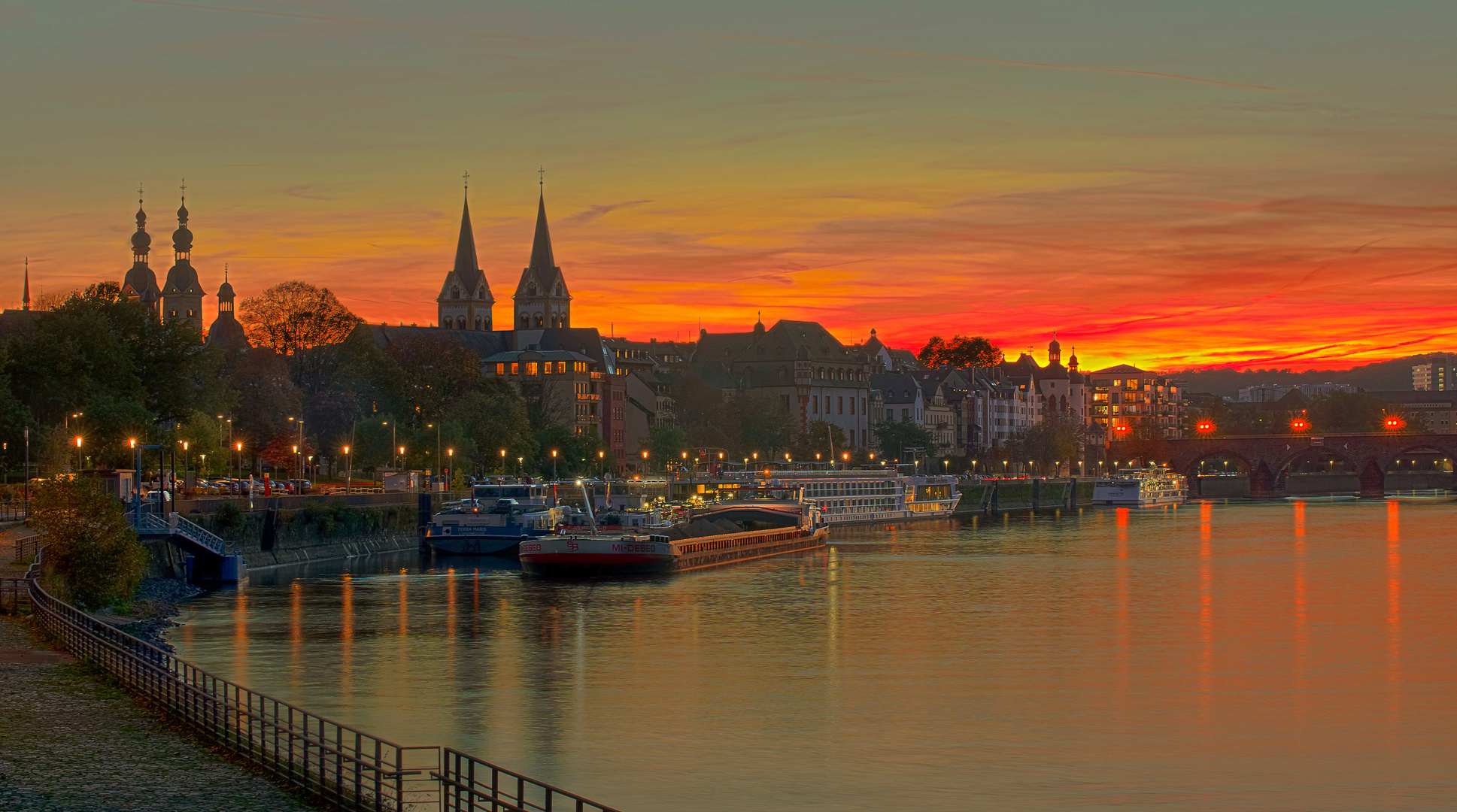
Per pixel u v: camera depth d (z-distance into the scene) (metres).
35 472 163.62
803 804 65.94
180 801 50.28
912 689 91.19
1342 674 98.00
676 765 72.00
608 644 107.19
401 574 154.25
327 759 57.53
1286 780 71.44
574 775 69.94
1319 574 165.50
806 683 92.81
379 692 87.38
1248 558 187.88
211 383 198.88
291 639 105.44
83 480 101.62
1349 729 81.81
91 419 164.50
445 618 119.00
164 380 186.88
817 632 114.94
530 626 115.62
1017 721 82.75
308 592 134.62
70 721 60.72
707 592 141.62
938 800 67.00
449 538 177.25
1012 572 167.12
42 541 103.12
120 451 163.50
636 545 155.00
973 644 109.88
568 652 103.50
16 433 162.75
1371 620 125.19
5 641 78.19
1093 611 130.25
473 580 149.12
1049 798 67.69
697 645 107.50
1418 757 75.81
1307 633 116.81
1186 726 82.12
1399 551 198.00
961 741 77.88
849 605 132.62
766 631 115.44
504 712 82.94
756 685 92.19
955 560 185.00
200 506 144.50
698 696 88.25
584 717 82.12
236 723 58.84
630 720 81.62
